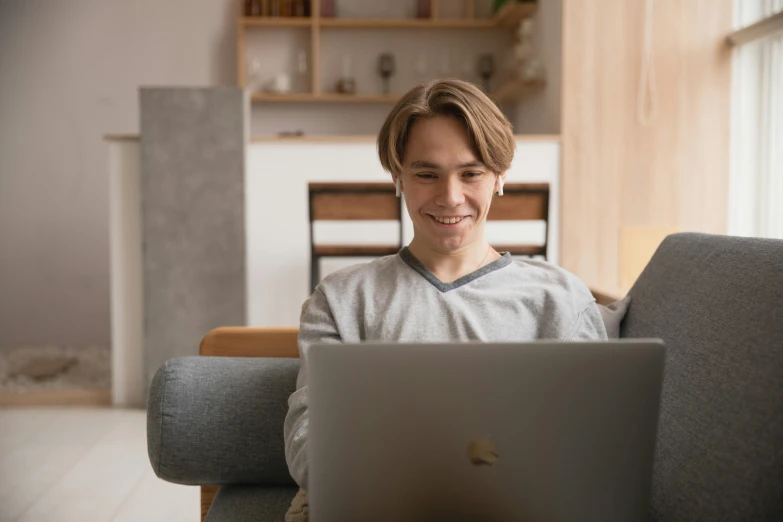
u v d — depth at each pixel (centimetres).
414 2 512
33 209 497
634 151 367
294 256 353
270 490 136
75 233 499
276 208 351
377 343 81
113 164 346
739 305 112
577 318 121
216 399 133
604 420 82
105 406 352
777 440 93
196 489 250
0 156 495
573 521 84
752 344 105
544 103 409
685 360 118
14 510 230
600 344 82
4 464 273
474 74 512
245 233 341
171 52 501
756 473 93
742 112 364
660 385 82
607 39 367
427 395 82
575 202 366
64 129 496
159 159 337
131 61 500
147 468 270
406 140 116
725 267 122
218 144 338
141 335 351
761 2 360
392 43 512
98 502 238
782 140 331
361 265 126
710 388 109
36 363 429
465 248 121
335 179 351
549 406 82
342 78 500
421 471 83
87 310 502
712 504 99
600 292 182
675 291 132
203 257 341
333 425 82
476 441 82
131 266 349
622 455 83
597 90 366
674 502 107
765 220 346
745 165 363
